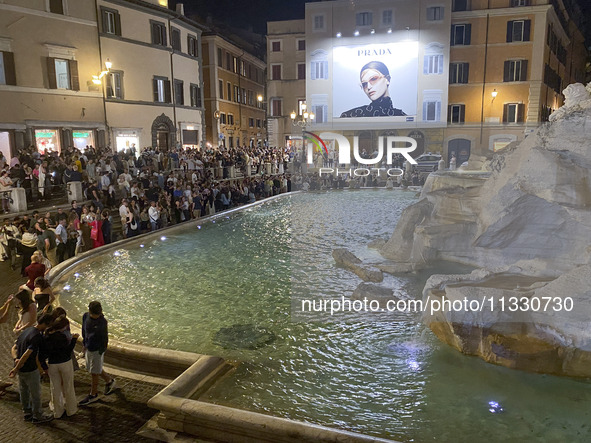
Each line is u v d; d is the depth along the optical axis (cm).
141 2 3106
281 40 3512
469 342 682
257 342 770
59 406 599
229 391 624
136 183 2064
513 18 3023
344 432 495
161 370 706
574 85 938
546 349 625
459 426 537
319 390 621
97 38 2841
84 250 1450
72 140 2722
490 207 821
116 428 579
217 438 550
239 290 1043
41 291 739
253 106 5484
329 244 1330
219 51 4522
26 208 1711
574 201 696
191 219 1898
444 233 963
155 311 929
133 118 3131
